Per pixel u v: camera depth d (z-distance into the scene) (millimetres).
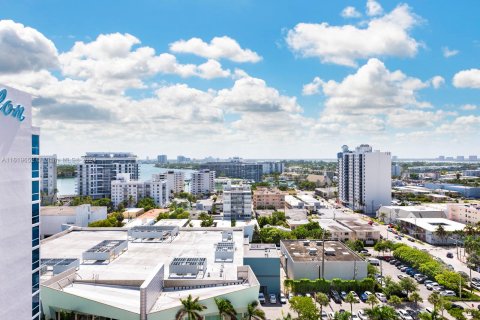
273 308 99812
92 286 80375
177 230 132125
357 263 117000
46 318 73625
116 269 90125
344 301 105125
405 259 137000
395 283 106688
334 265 116750
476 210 199250
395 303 101750
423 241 183000
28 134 58625
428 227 182875
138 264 94625
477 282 117062
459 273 117125
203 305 71812
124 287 80188
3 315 52969
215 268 91000
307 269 116875
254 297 74438
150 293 69250
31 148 59719
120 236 131250
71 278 81938
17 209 55969
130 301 72500
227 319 72875
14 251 55344
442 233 172125
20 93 56500
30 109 59156
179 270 85312
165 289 79750
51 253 107125
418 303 102688
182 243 117438
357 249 158125
